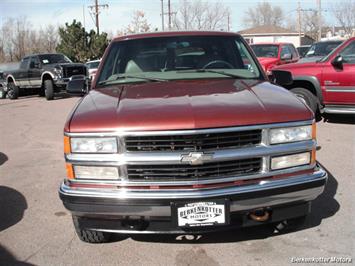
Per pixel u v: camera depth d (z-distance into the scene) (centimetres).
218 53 468
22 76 1933
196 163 312
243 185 323
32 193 539
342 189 493
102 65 462
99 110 341
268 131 325
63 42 3750
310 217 421
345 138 749
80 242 396
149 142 315
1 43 5556
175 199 313
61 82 1786
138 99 359
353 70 802
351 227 397
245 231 396
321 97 848
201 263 348
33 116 1289
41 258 369
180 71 443
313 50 1439
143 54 464
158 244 381
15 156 748
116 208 321
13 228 433
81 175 328
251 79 433
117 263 355
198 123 311
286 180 331
